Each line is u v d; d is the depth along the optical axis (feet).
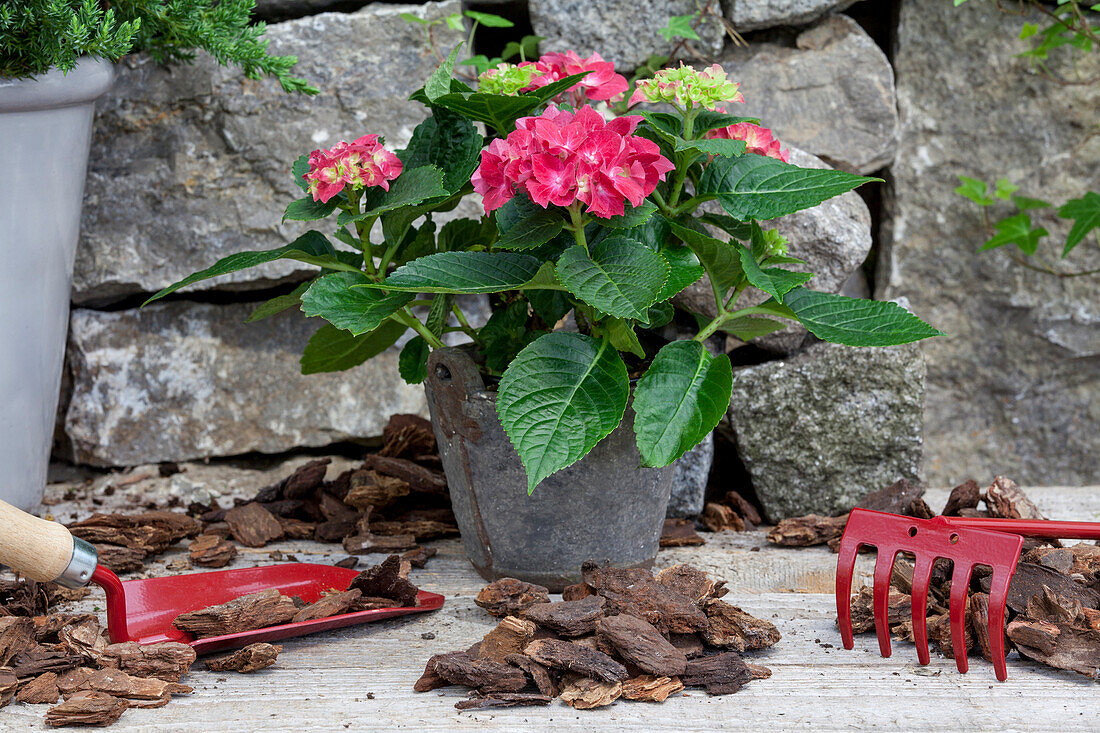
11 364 6.14
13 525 3.84
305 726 3.92
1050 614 4.49
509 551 5.24
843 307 5.03
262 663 4.39
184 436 7.54
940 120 7.72
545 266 4.51
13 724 3.92
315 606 4.76
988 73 7.64
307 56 7.22
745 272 4.68
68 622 4.48
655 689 4.12
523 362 4.62
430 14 7.22
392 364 7.64
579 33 7.30
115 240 7.36
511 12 7.56
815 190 4.84
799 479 6.78
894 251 7.89
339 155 4.90
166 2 6.39
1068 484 8.04
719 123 5.22
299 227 7.37
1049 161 7.71
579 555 5.19
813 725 3.92
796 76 7.38
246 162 7.32
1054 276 7.80
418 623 5.01
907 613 4.77
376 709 4.07
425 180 4.82
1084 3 7.54
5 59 5.68
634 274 4.42
